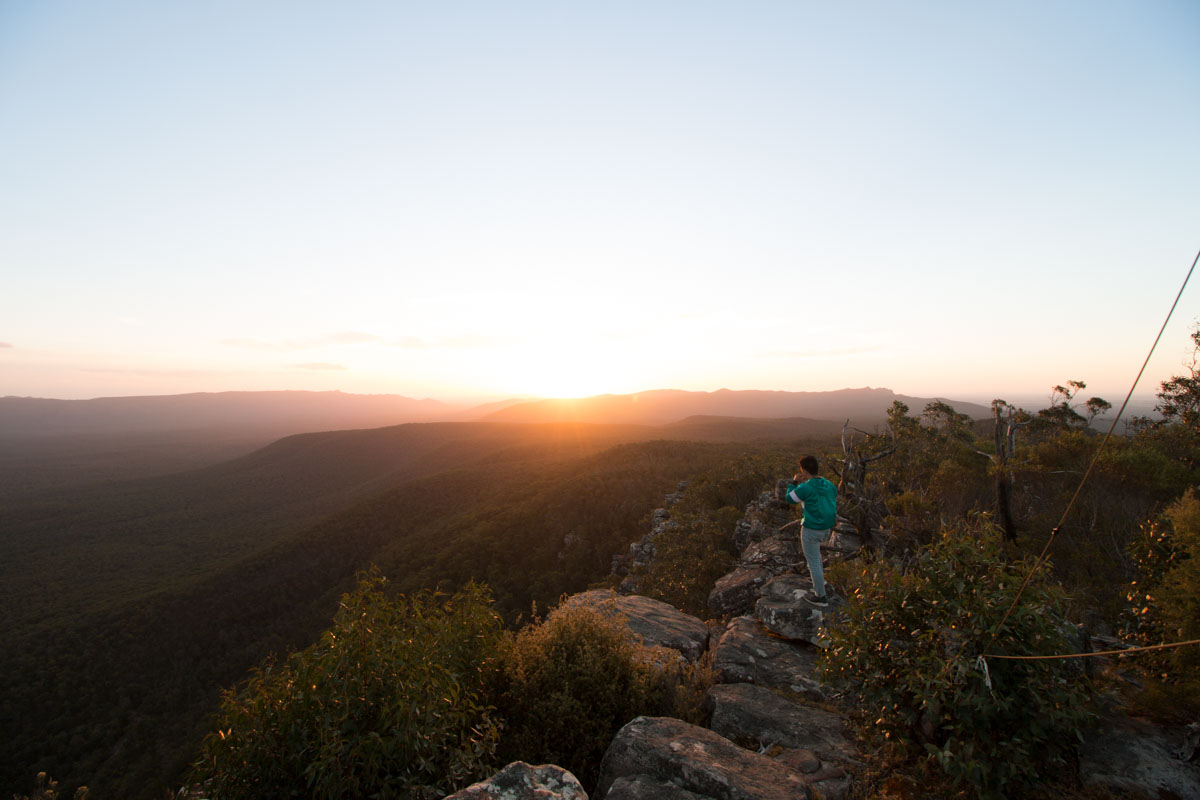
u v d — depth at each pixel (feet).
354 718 12.07
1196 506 15.23
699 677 18.52
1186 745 11.85
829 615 19.98
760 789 11.43
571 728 15.30
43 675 170.40
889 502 32.35
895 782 12.34
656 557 52.54
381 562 205.05
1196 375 56.70
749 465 82.94
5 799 127.54
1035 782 11.42
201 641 193.26
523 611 132.16
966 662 11.76
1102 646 17.30
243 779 11.91
